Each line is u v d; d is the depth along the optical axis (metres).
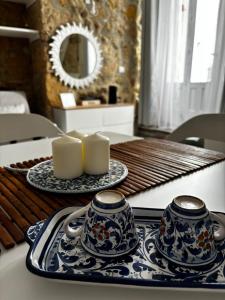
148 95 3.32
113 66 3.40
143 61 3.29
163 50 3.08
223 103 2.55
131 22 3.44
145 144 1.18
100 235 0.41
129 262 0.40
